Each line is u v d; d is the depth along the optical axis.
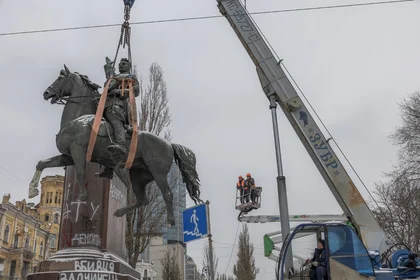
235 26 12.93
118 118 7.12
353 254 8.84
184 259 64.31
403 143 24.78
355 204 10.95
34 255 52.88
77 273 8.16
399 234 25.17
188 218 11.54
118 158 6.86
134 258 17.72
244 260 45.03
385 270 9.32
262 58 12.38
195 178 7.83
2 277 46.75
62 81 7.55
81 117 7.10
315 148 11.44
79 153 6.71
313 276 9.20
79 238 8.94
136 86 7.51
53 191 65.12
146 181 8.00
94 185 9.34
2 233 47.66
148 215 18.25
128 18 8.20
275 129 11.45
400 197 24.64
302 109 11.77
